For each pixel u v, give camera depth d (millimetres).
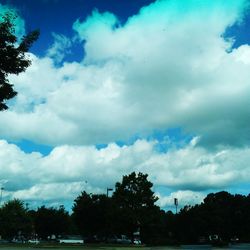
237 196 125750
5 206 87625
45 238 100688
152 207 68750
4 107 11688
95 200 76125
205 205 105500
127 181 69000
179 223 98438
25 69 11609
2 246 56281
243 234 121438
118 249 49938
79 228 76625
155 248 57125
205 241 104875
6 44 11156
